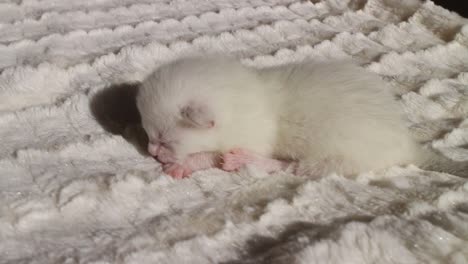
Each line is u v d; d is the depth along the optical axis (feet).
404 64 1.01
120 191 0.66
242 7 1.20
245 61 0.98
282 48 1.03
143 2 1.20
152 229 0.61
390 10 1.20
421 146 0.79
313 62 0.85
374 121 0.75
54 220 0.62
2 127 0.78
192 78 0.76
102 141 0.77
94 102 0.85
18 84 0.86
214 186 0.69
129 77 0.91
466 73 0.98
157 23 1.10
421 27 1.13
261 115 0.78
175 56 0.98
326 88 0.78
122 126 0.83
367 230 0.58
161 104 0.75
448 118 0.88
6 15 1.10
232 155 0.75
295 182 0.71
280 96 0.79
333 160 0.74
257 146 0.78
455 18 1.12
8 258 0.56
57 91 0.88
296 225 0.62
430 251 0.57
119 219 0.62
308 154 0.77
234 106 0.76
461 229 0.60
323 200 0.66
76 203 0.63
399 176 0.72
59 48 0.99
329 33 1.12
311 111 0.77
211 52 0.98
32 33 1.04
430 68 1.01
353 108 0.76
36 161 0.71
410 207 0.64
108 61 0.95
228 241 0.60
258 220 0.62
